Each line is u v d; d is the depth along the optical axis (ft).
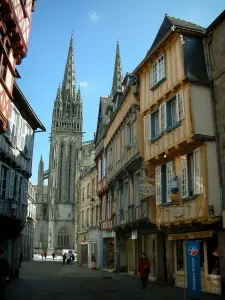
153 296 42.50
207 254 47.03
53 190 306.76
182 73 47.60
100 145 104.42
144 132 58.44
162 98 52.90
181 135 46.96
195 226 47.60
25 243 181.98
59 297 42.83
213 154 44.55
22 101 71.10
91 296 43.68
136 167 65.57
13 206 65.67
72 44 368.48
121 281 63.21
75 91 345.31
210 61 48.39
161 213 52.11
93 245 118.11
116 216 79.36
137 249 74.43
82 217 143.23
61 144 323.57
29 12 52.90
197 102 46.19
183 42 48.91
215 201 42.73
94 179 123.44
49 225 295.89
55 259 222.89
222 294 42.39
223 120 44.73
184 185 46.80
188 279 31.99
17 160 71.31
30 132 82.33
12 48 48.24
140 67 60.75
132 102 65.46
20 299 40.68
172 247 55.83
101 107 108.37
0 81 43.83
